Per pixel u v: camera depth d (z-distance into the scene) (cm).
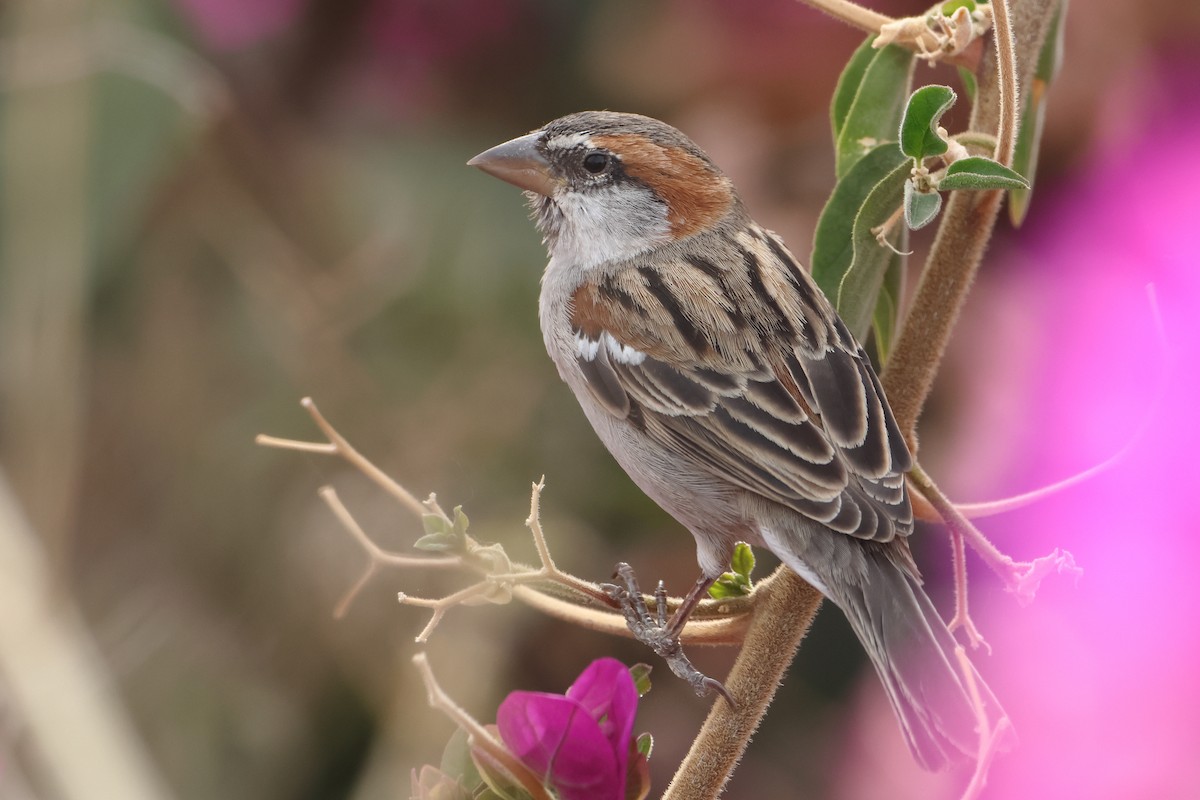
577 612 292
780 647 292
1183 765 295
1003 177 290
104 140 307
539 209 301
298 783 305
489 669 304
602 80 308
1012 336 301
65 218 306
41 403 304
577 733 290
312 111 309
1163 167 301
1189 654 295
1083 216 302
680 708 305
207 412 308
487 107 309
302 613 306
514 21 309
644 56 307
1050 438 300
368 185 309
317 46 310
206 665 306
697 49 306
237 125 308
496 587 292
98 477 307
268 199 309
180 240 308
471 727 290
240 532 307
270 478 307
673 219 300
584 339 299
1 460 304
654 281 299
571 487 306
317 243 308
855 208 294
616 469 306
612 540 306
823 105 305
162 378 308
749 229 300
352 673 305
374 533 306
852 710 302
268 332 308
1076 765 295
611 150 300
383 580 306
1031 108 295
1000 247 302
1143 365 300
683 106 307
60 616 302
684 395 298
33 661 301
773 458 296
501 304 308
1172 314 299
